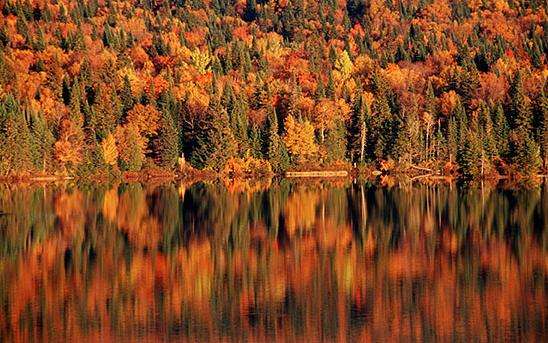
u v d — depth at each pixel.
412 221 110.88
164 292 71.25
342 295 69.06
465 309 63.88
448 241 93.25
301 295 69.44
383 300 67.19
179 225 110.94
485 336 57.44
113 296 69.81
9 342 57.75
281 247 92.31
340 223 111.00
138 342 57.72
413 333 58.44
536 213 116.25
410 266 79.81
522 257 82.62
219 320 62.47
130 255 88.00
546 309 63.38
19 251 90.44
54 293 71.00
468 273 75.81
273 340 57.84
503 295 67.69
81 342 57.81
